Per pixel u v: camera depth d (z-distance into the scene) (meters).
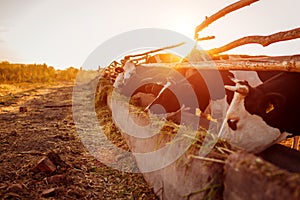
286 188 1.35
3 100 11.66
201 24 4.87
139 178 3.62
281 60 3.02
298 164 2.43
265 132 2.90
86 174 3.78
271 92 2.92
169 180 2.61
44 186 3.29
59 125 6.75
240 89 2.83
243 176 1.62
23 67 37.00
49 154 3.86
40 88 20.47
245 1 3.75
